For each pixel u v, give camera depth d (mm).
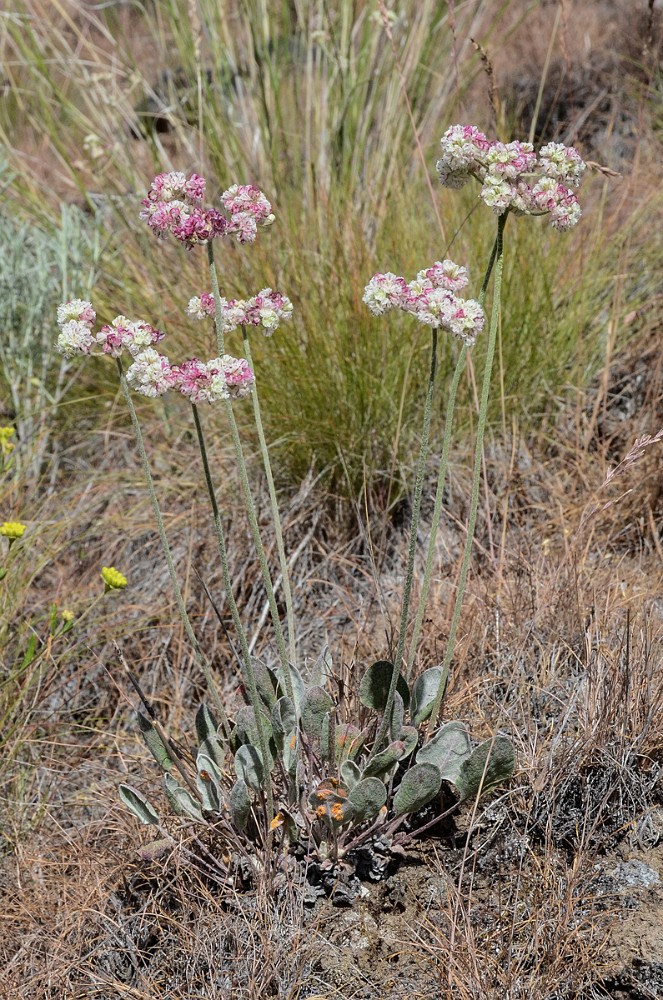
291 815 1843
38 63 4316
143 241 3701
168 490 3021
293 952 1722
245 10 4074
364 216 3414
